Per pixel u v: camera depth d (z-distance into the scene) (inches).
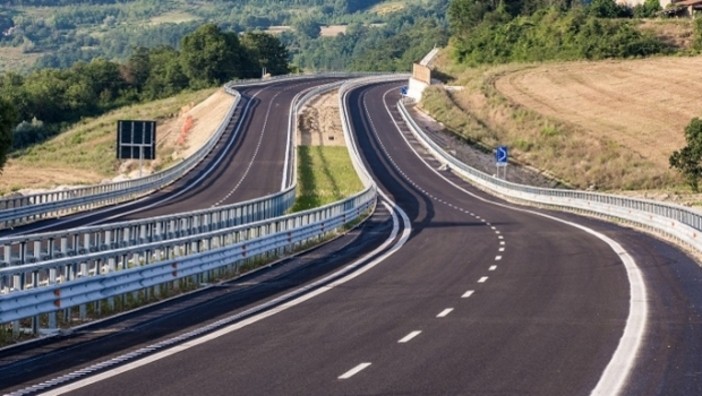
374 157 4431.6
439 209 2859.3
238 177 3641.7
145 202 2864.2
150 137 3631.9
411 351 822.5
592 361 770.8
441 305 1098.1
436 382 695.1
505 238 1977.1
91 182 3954.2
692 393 658.8
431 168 4170.8
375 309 1070.4
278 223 1688.0
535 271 1422.2
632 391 664.4
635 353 802.8
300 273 1416.1
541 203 3075.8
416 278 1353.3
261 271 1441.9
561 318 995.9
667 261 1523.1
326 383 693.9
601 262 1521.9
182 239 1267.2
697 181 3592.5
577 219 2541.8
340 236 2039.9
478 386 681.6
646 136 4532.5
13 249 1546.5
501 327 945.5
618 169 3998.5
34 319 909.8
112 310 1048.8
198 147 4825.3
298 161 4242.1
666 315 1003.9
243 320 993.5
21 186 3853.3
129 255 1256.8
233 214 1893.5
